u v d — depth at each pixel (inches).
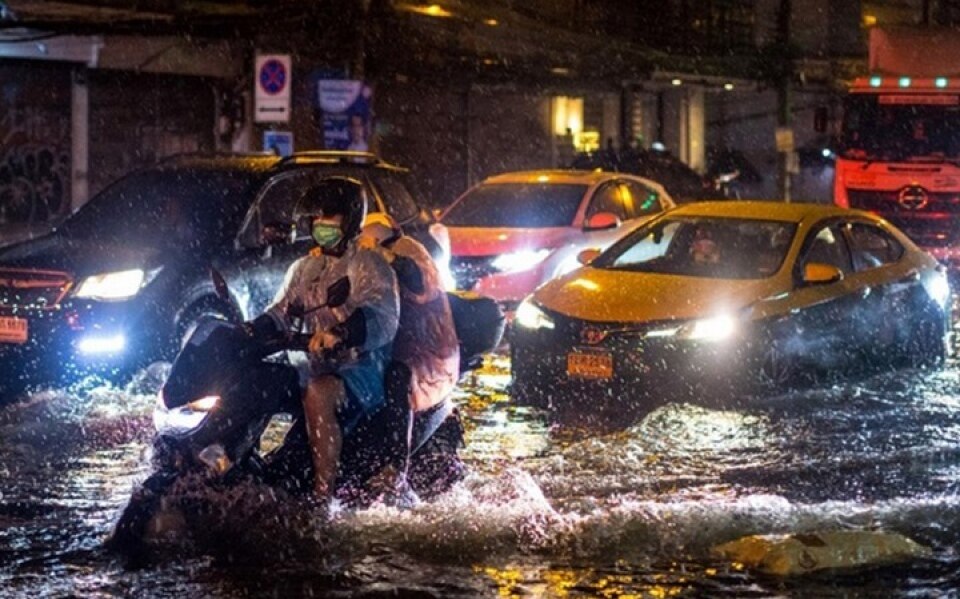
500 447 498.6
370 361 367.2
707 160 2110.0
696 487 440.1
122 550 359.9
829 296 606.2
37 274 584.4
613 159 1482.5
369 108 1053.8
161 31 1037.2
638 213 888.9
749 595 329.1
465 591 329.7
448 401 401.7
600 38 1481.3
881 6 2377.0
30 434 514.6
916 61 1136.2
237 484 364.8
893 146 1135.0
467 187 1603.1
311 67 1197.1
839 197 1153.4
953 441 510.6
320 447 361.4
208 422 353.1
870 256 655.1
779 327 577.3
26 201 1184.2
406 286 377.1
